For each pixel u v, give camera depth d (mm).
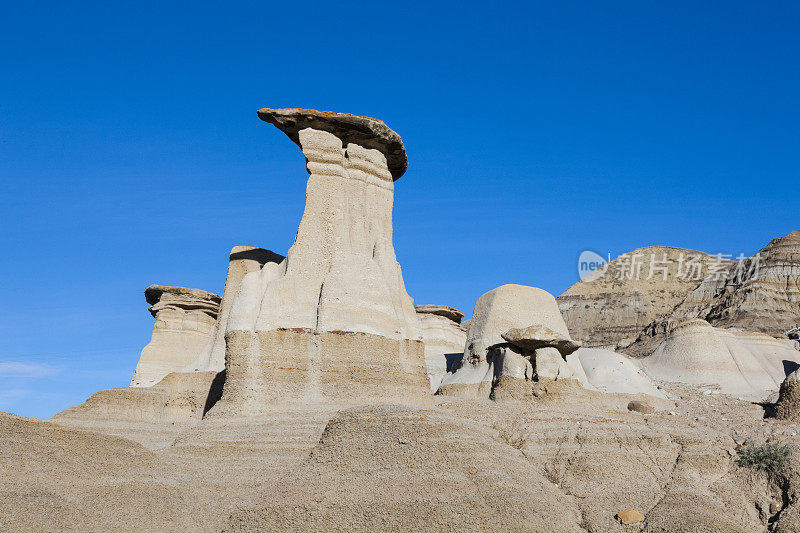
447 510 28609
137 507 29344
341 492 29812
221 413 38031
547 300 48875
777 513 31219
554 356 40469
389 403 39000
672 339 58625
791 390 40719
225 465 34156
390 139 45719
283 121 44250
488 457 32000
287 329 40094
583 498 31641
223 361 44469
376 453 31953
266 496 30625
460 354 55156
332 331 40281
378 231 44594
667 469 33844
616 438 35281
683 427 37062
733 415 41000
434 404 40281
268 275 42031
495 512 28844
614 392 45781
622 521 30031
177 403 43938
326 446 33031
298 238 42750
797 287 87750
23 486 28391
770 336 61750
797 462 33094
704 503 30953
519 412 37938
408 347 42625
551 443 35094
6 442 29969
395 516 28422
